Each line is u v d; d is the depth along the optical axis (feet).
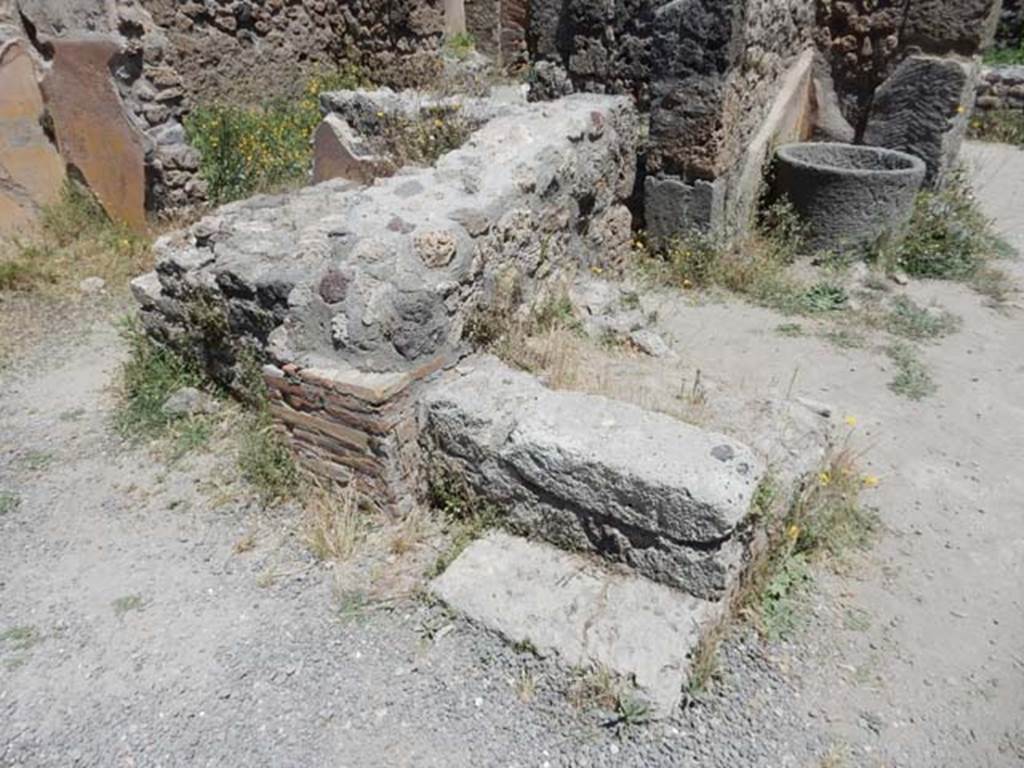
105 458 11.21
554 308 12.01
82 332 15.14
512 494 8.78
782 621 8.24
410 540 9.12
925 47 18.16
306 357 9.35
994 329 14.76
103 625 8.43
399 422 9.10
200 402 11.93
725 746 6.99
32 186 18.75
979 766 6.99
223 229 11.66
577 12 17.87
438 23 27.71
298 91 28.14
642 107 17.99
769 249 17.13
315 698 7.52
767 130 18.19
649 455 7.94
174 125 18.38
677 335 14.51
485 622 7.93
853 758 6.98
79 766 7.05
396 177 11.89
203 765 7.00
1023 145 27.81
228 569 9.08
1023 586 8.92
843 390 12.73
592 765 6.84
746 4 15.19
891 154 17.67
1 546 9.64
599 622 7.72
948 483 10.55
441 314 9.35
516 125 13.20
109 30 16.89
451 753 6.99
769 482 8.11
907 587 8.84
